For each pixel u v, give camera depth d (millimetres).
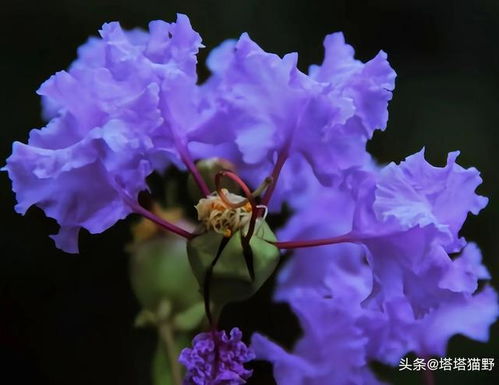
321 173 185
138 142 179
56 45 317
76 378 304
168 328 211
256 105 185
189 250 185
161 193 247
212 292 184
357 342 203
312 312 205
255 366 254
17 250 307
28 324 306
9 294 306
